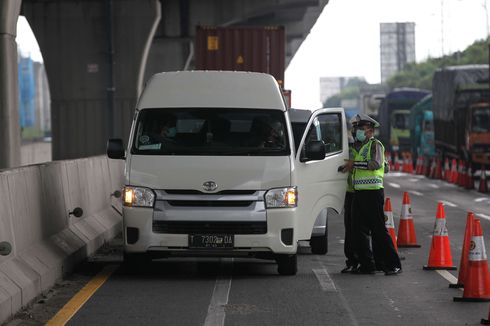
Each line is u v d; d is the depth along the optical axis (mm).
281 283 17578
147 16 64312
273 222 17859
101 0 63906
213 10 72312
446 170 60125
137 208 17859
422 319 14141
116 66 64438
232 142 18281
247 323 13781
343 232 27734
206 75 19297
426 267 19578
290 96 43844
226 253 17859
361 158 18859
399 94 94000
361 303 15484
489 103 57625
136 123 18594
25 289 15008
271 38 43625
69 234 20266
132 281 17734
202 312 14641
